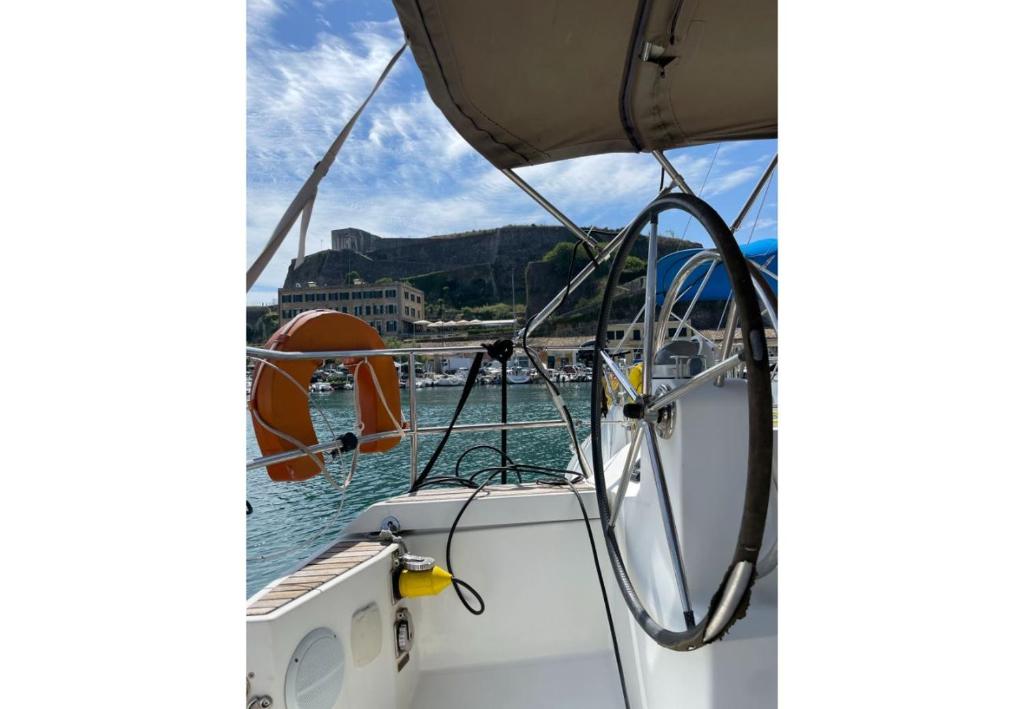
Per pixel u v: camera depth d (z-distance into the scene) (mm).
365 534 1337
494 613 1362
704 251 974
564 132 1475
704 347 1118
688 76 1223
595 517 1401
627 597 1034
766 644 769
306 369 1516
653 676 1001
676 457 908
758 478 651
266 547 3252
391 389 1752
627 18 1024
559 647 1361
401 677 1224
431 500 1400
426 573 1210
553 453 5223
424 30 1060
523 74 1210
